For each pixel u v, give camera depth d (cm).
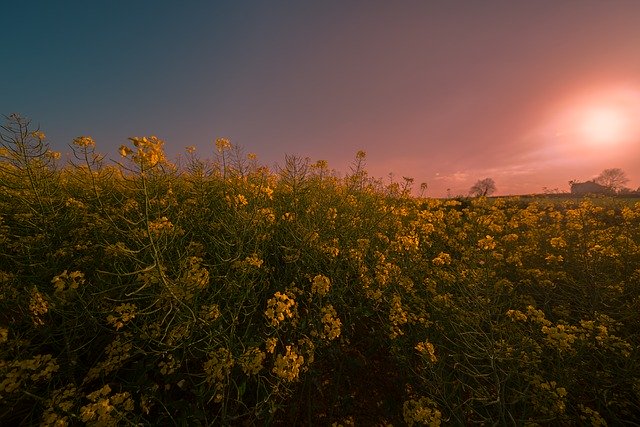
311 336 367
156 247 272
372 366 384
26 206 396
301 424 307
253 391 319
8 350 254
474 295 407
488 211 1051
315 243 453
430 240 710
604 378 348
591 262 488
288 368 261
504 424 292
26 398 271
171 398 300
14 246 348
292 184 548
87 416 209
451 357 400
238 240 389
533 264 647
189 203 494
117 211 389
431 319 453
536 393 312
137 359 325
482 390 332
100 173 487
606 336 332
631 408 339
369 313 428
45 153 357
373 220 621
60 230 371
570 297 502
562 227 837
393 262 536
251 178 594
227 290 356
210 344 313
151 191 434
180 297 285
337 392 340
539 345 371
